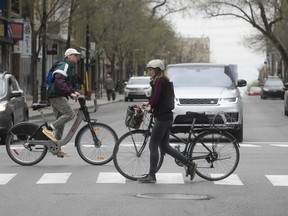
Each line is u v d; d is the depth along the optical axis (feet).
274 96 534.78
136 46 601.21
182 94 151.12
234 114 152.87
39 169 109.29
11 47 386.32
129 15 515.91
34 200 83.30
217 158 98.22
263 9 473.67
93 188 91.91
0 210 77.15
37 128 112.88
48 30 316.81
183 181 98.07
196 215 74.64
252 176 103.45
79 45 501.15
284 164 117.29
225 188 92.73
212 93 153.07
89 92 434.30
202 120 147.02
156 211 76.59
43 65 318.65
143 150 98.32
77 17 376.07
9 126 156.25
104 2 350.43
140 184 95.30
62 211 76.43
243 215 75.15
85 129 112.98
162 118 94.27
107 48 542.98
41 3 334.65
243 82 166.91
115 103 431.84
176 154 96.43
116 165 98.27
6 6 370.32
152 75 94.84
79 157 124.47
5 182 96.94
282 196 87.10
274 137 177.99
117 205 79.97
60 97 112.47
